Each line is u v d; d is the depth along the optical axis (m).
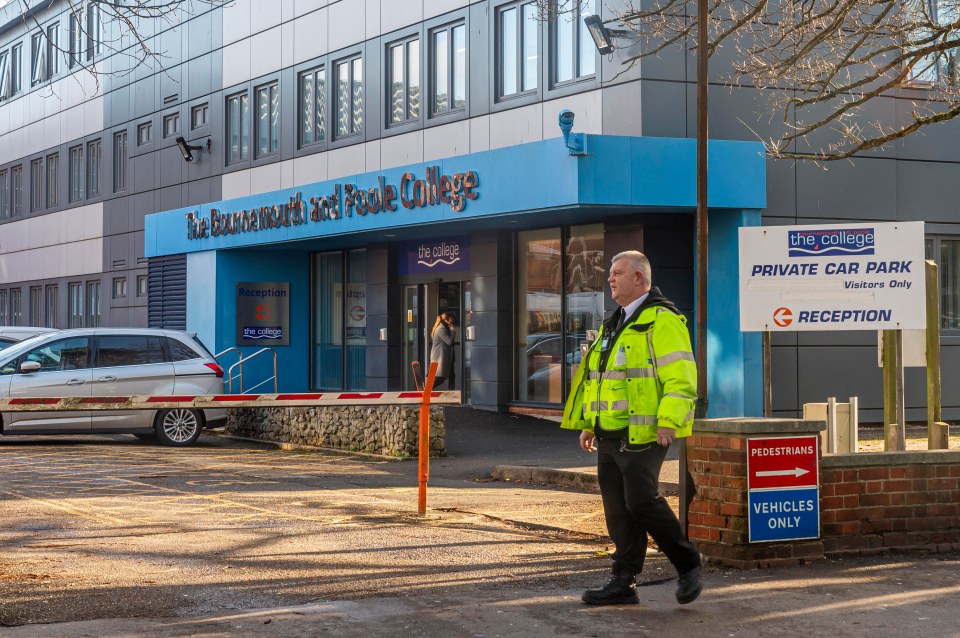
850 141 19.14
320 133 25.19
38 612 6.69
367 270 24.83
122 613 6.68
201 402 13.84
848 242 9.82
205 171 28.84
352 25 24.09
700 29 8.84
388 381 24.23
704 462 8.27
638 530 6.87
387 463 16.09
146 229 29.73
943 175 20.06
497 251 21.41
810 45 12.73
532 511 11.05
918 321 9.78
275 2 26.41
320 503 11.69
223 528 9.97
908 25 12.62
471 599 7.00
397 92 23.06
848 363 19.27
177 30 30.06
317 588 7.38
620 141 17.11
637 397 6.63
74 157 36.41
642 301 6.79
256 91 27.19
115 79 33.34
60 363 17.98
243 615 6.58
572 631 6.21
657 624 6.37
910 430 18.80
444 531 9.82
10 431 17.56
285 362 27.33
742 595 7.11
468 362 22.67
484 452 17.08
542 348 20.97
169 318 29.00
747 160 17.73
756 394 18.08
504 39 20.50
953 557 8.54
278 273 27.27
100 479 13.56
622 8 17.92
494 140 20.52
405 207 20.59
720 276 18.23
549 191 17.48
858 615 6.59
